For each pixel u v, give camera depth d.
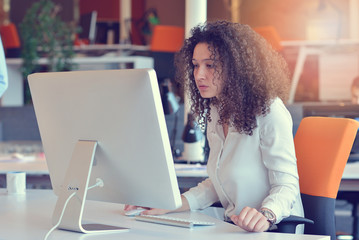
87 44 8.45
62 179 1.61
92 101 1.43
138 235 1.40
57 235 1.40
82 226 1.50
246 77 1.69
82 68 7.64
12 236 1.39
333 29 8.33
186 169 2.70
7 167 2.87
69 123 1.51
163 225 1.52
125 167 1.43
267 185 1.73
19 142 6.10
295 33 9.63
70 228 1.44
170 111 3.10
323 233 1.85
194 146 2.99
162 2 10.83
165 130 1.35
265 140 1.70
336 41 7.66
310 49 7.86
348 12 9.20
